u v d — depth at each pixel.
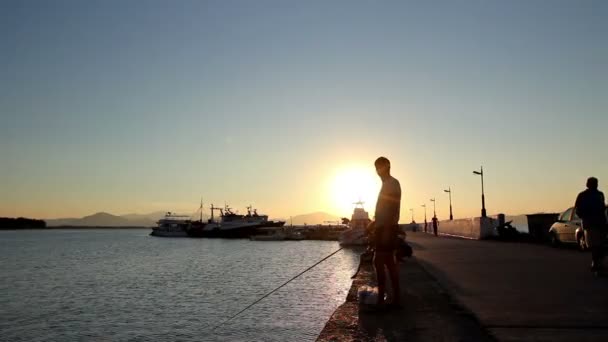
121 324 19.94
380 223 7.39
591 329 5.65
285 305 19.98
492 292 8.70
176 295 27.17
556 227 22.62
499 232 34.16
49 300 27.31
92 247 101.31
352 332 5.82
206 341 15.62
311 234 117.31
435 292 8.91
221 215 146.62
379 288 7.34
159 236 174.75
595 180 11.31
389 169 7.49
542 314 6.59
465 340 5.32
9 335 18.84
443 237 45.31
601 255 11.16
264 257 58.62
